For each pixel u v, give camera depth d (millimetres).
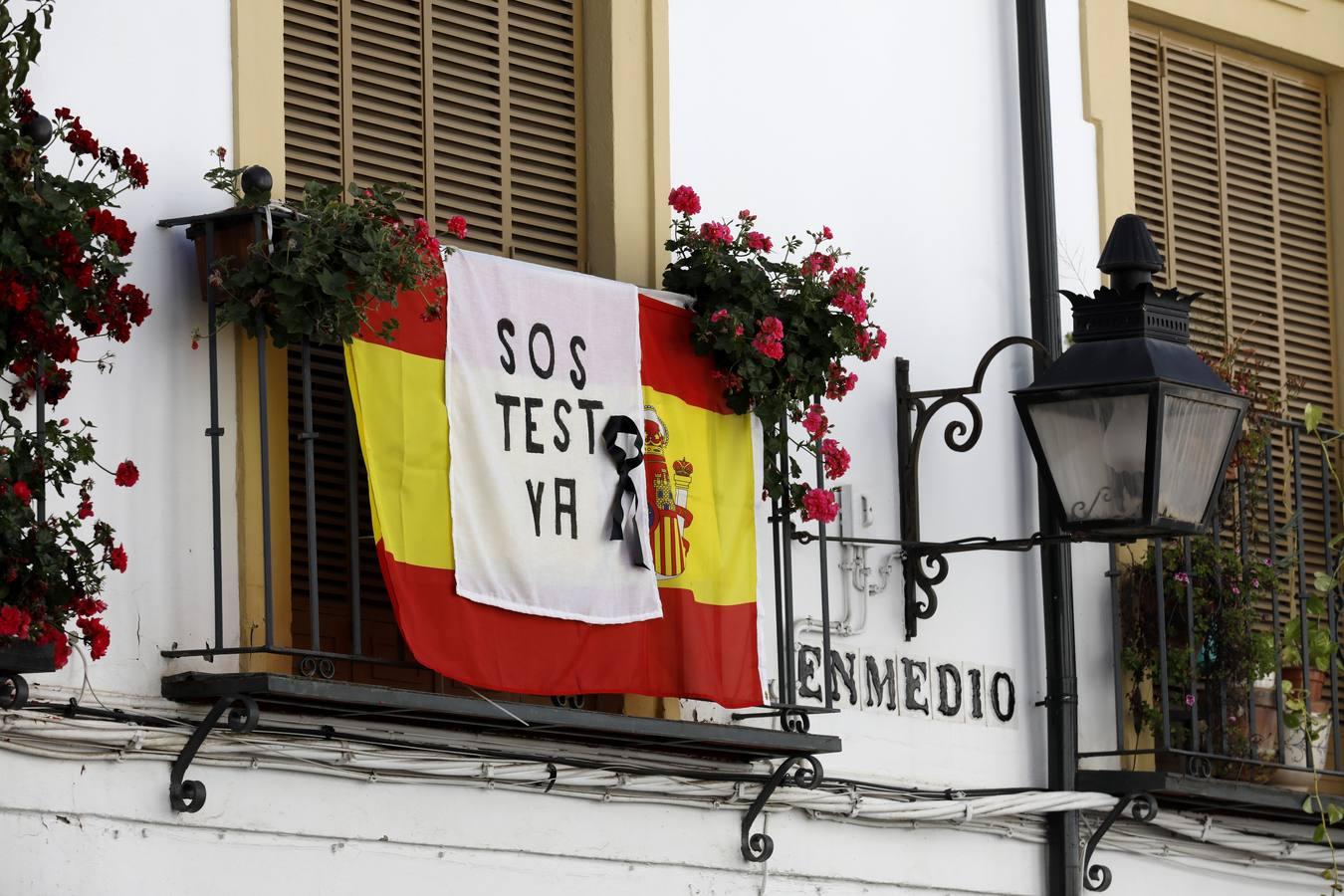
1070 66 33250
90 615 21297
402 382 24156
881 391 30141
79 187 21344
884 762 29156
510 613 24719
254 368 24297
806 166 29922
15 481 20812
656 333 26688
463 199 27438
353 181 26438
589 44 28750
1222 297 35094
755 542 27266
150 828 22594
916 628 29750
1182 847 31766
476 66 27812
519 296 25344
